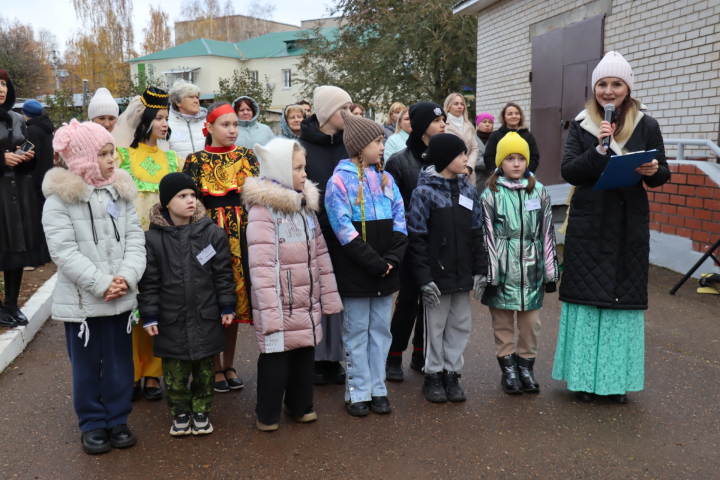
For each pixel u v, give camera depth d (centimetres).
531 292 376
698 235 619
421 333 421
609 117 344
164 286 316
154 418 349
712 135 665
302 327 323
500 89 1152
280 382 325
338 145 404
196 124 465
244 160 381
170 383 321
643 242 357
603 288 354
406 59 1886
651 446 312
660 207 671
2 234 459
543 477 283
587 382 365
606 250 355
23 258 470
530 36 1037
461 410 358
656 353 440
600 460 298
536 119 1027
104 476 285
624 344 359
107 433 317
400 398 378
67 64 5150
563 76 941
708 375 401
